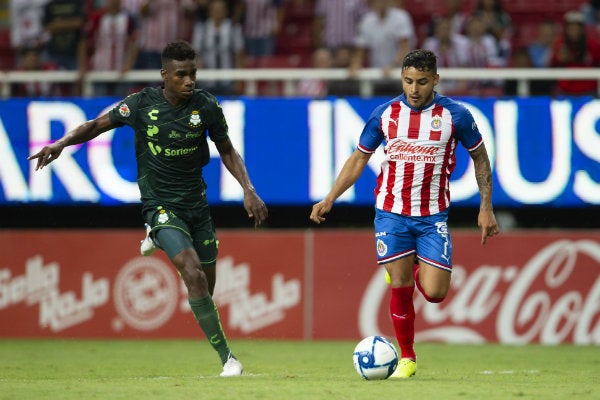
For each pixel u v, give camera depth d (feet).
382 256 82.17
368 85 150.61
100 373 97.91
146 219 84.48
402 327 82.28
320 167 143.02
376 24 160.56
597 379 87.71
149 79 150.82
